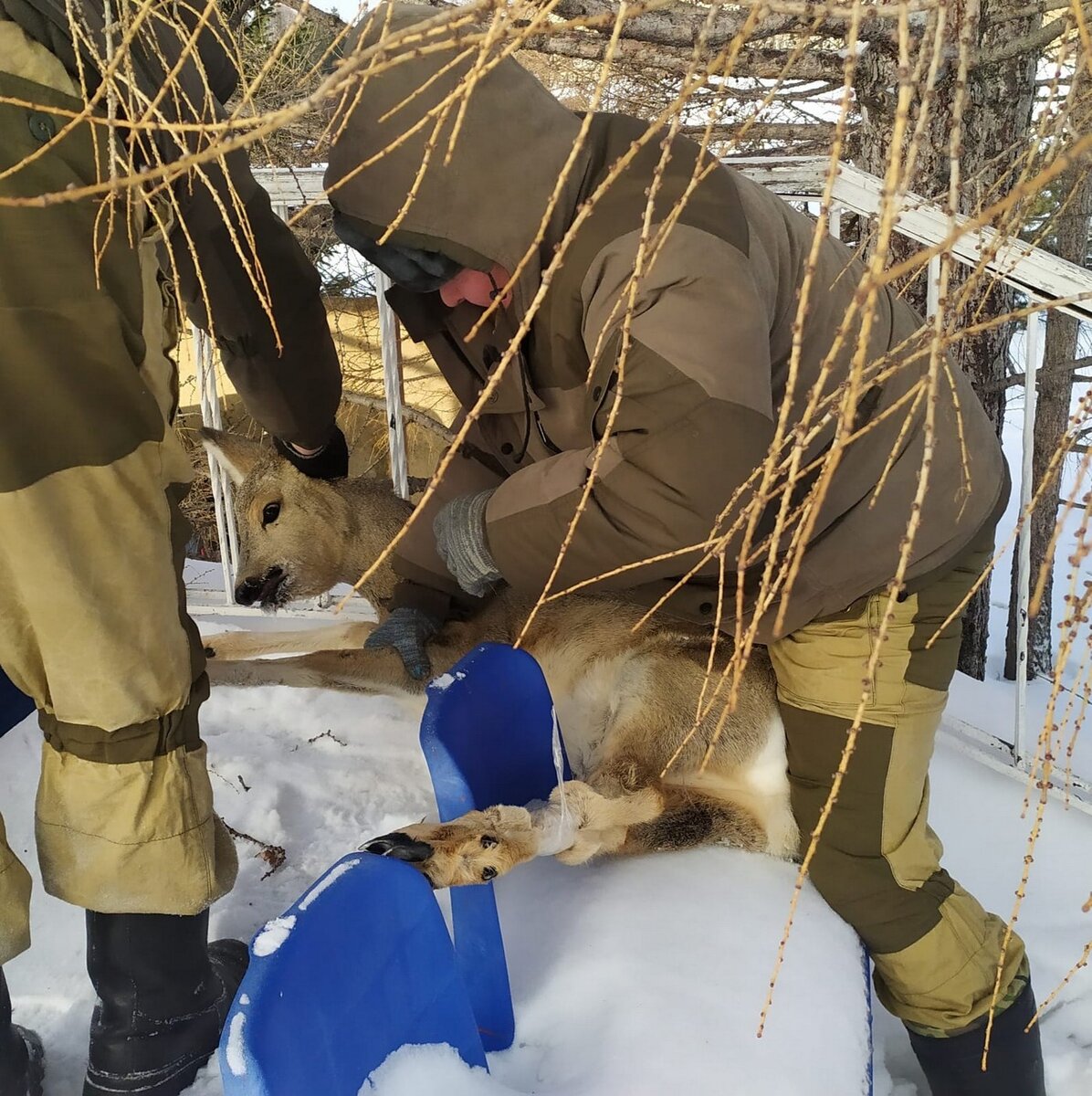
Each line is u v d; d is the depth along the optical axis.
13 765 2.75
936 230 2.77
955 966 2.09
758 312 1.71
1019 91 3.84
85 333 1.44
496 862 1.85
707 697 2.52
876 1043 2.57
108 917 1.70
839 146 0.75
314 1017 1.26
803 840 2.29
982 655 4.76
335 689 2.87
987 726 3.42
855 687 2.15
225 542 3.70
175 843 1.68
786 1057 1.80
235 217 1.96
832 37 2.92
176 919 1.75
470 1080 1.59
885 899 2.11
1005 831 2.95
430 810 2.75
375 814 2.71
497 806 1.98
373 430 6.67
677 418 1.66
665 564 1.92
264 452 3.05
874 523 2.02
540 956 2.04
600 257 1.76
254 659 2.92
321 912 1.31
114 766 1.61
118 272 1.48
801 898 2.26
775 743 2.49
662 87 4.69
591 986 1.95
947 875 2.21
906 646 2.15
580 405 2.09
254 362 2.36
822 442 1.87
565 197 1.82
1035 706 3.58
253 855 2.48
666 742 2.53
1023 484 2.95
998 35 3.82
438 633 2.90
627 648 2.74
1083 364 4.44
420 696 2.92
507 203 1.80
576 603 2.84
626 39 3.51
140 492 1.57
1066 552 4.96
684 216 1.72
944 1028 2.11
